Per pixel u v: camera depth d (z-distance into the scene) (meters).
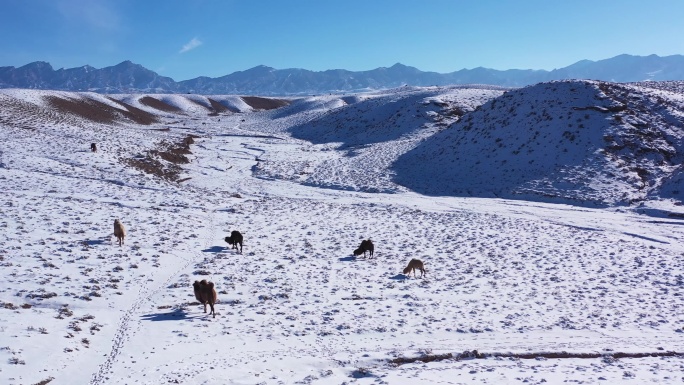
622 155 43.81
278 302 16.61
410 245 25.62
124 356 11.89
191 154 57.47
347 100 136.38
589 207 36.78
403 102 88.75
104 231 22.53
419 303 17.11
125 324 13.83
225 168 51.19
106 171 38.34
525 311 16.62
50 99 79.62
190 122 108.62
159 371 11.25
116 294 15.83
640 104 51.84
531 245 26.08
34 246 19.03
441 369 12.22
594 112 49.78
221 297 16.62
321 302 16.83
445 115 77.38
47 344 11.74
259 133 85.44
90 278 16.66
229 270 19.42
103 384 10.48
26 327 12.40
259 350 12.85
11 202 25.39
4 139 43.06
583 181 40.66
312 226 28.97
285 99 191.25
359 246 22.97
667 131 47.47
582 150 45.03
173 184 39.72
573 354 13.39
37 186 30.55
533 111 53.53
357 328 14.63
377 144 66.00
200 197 34.59
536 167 44.56
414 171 49.94
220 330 13.93
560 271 21.64
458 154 51.97
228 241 22.27
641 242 27.09
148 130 79.12
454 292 18.47
